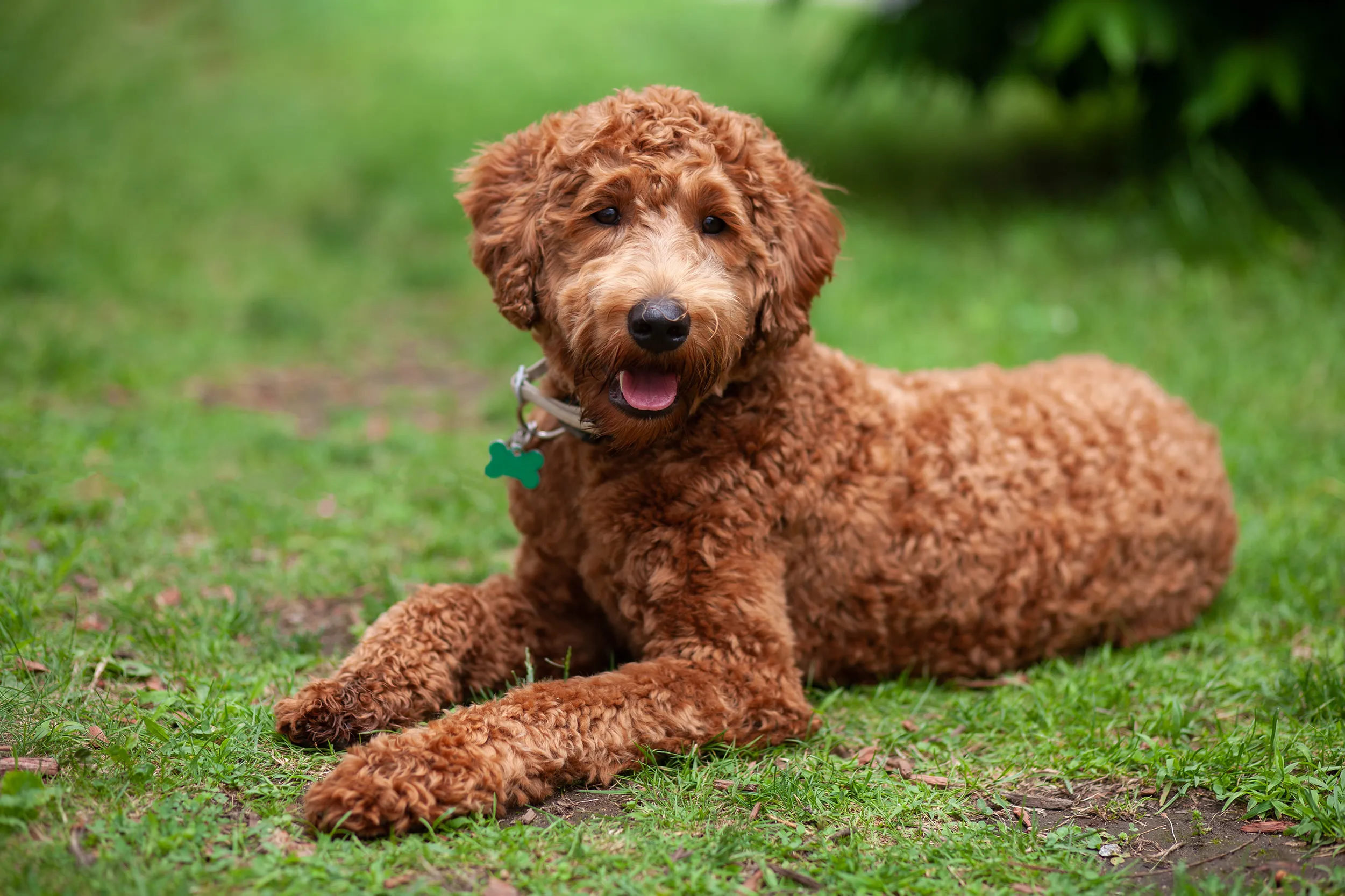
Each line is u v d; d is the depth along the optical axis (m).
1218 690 3.35
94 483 4.52
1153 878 2.43
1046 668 3.52
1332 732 3.00
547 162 3.01
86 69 12.73
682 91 3.08
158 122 11.42
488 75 13.20
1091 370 3.93
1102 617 3.58
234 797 2.55
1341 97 8.31
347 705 2.82
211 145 10.91
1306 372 6.06
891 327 6.92
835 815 2.65
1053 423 3.50
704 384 2.88
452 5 16.39
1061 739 3.08
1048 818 2.71
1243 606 3.98
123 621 3.46
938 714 3.25
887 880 2.37
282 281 8.25
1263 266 7.27
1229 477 4.89
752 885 2.34
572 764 2.66
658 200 2.91
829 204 3.24
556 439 3.22
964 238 8.53
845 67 9.67
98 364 6.00
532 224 3.04
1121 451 3.58
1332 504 4.79
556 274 3.02
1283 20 8.09
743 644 2.92
